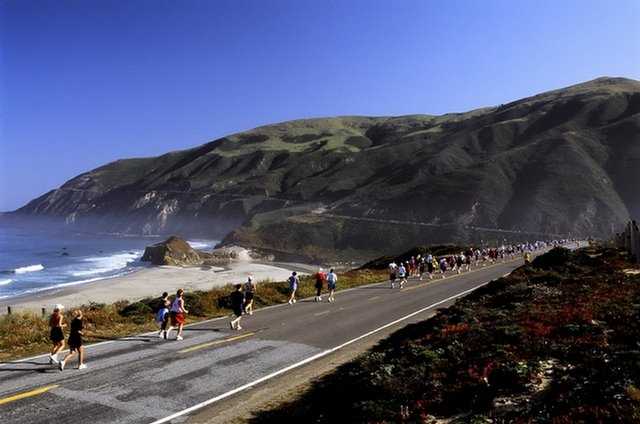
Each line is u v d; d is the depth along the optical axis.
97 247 155.75
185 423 10.96
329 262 120.12
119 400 12.02
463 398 9.61
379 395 10.67
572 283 21.22
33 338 18.25
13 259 114.56
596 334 11.80
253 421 11.22
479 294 24.09
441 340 13.88
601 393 8.10
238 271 79.44
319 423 10.41
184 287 57.03
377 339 19.25
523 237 125.00
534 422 7.83
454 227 134.75
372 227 142.25
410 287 36.66
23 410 11.18
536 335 12.42
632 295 15.55
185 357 15.98
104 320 21.69
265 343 18.23
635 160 149.12
